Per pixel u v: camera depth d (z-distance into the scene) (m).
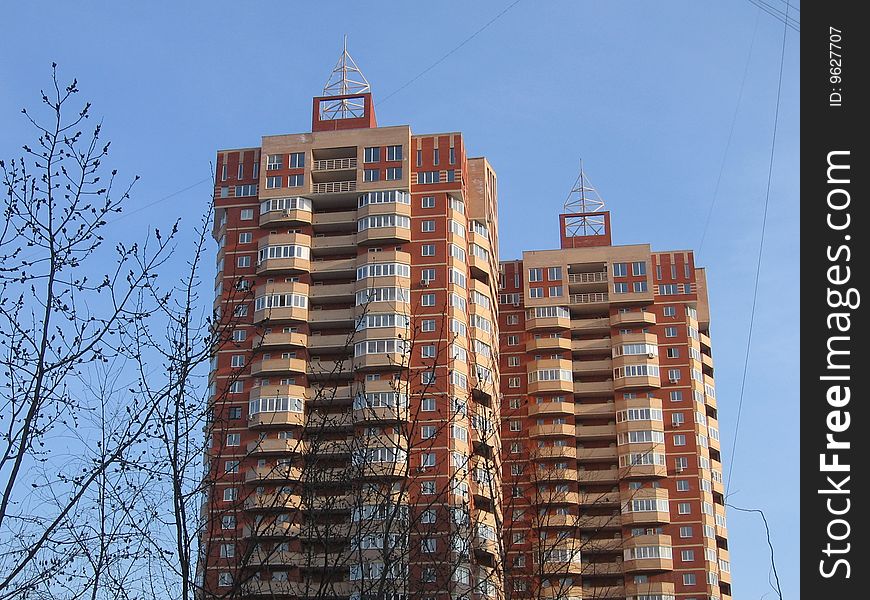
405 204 129.38
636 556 135.38
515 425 145.00
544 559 43.44
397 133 132.88
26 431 27.84
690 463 141.88
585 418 146.50
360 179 131.25
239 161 135.38
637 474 140.50
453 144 132.88
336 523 35.22
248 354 122.75
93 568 29.30
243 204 133.00
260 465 114.25
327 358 123.12
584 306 152.12
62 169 30.55
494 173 145.00
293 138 134.38
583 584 135.25
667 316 150.75
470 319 127.56
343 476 33.53
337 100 139.25
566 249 154.75
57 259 30.02
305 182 131.88
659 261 154.12
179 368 30.36
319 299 126.44
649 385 145.62
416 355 119.56
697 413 145.25
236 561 31.33
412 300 124.06
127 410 29.66
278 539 32.88
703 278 160.00
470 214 135.12
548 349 149.25
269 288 125.62
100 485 30.00
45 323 29.48
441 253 126.69
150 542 29.98
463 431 112.56
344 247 129.38
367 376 119.06
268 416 116.75
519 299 154.00
